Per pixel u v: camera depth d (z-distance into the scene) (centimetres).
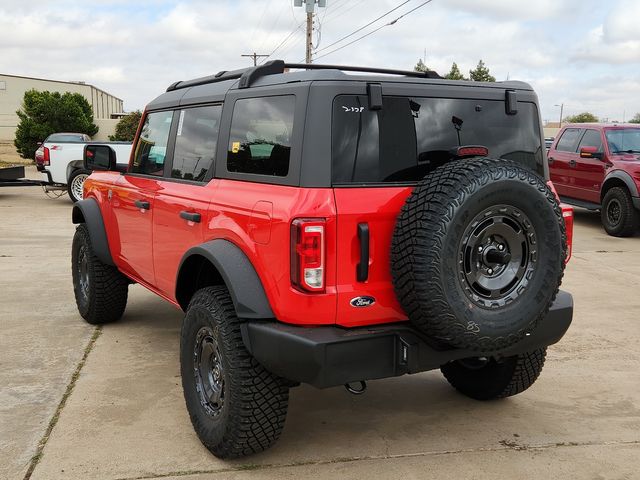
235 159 342
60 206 1502
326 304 282
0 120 5519
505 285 288
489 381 397
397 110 308
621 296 695
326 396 417
